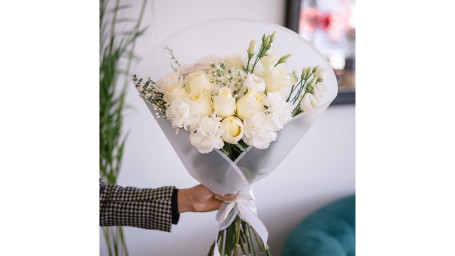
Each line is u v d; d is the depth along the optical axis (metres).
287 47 1.13
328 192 1.99
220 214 1.18
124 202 1.25
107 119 1.56
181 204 1.25
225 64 1.05
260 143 0.97
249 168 1.07
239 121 0.96
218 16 1.69
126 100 1.60
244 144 1.03
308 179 1.95
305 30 1.81
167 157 1.69
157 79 1.15
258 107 0.96
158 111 1.04
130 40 1.58
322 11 1.82
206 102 0.96
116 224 1.27
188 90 1.01
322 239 1.70
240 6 1.72
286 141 1.06
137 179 1.66
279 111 0.95
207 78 1.00
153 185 1.68
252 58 1.05
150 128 1.65
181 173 1.71
